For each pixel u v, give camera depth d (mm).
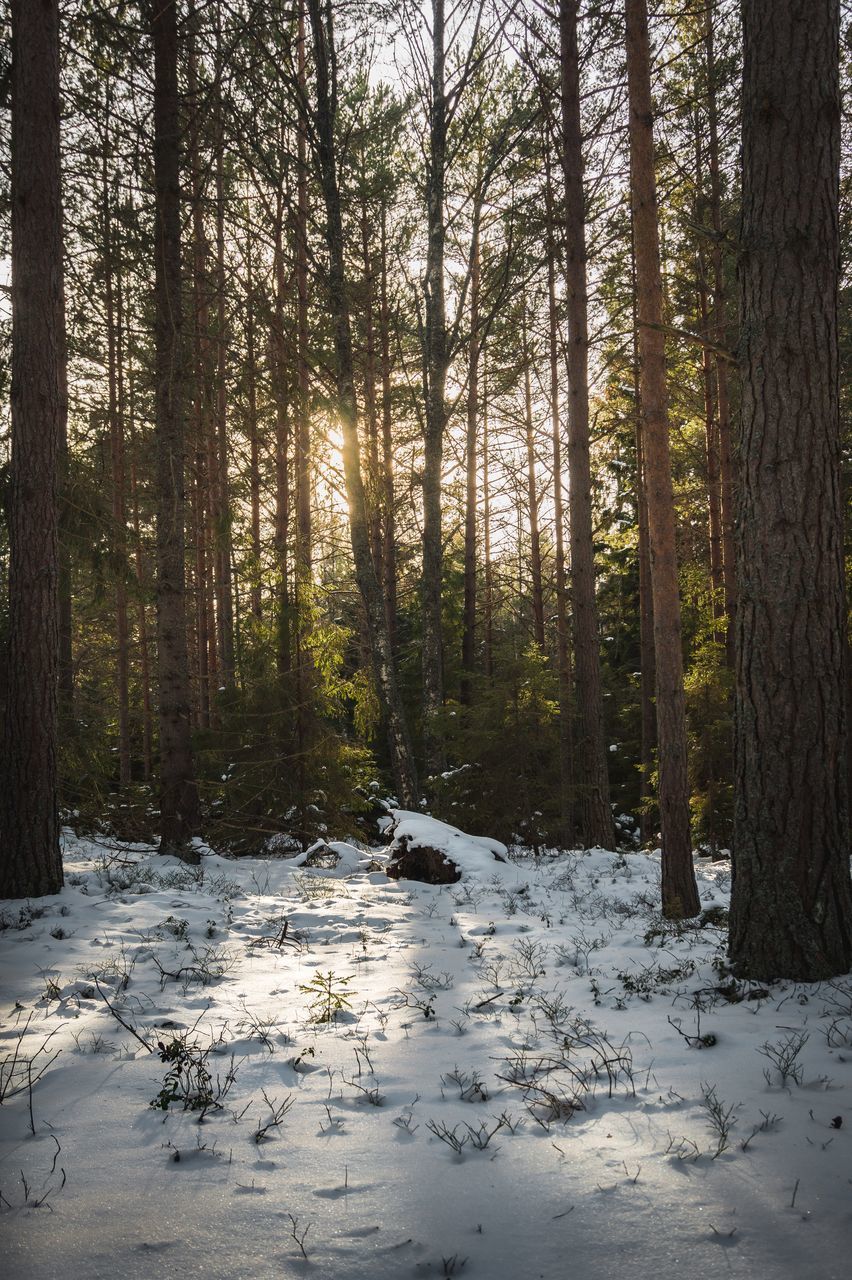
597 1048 4562
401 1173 3244
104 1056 4484
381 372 21594
